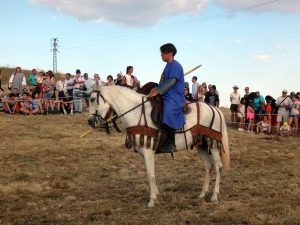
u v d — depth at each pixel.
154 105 7.51
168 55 7.61
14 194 8.73
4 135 15.48
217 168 8.15
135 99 7.62
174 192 9.02
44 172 10.66
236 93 20.23
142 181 10.03
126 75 16.05
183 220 7.07
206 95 18.52
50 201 8.27
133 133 7.52
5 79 32.81
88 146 14.16
